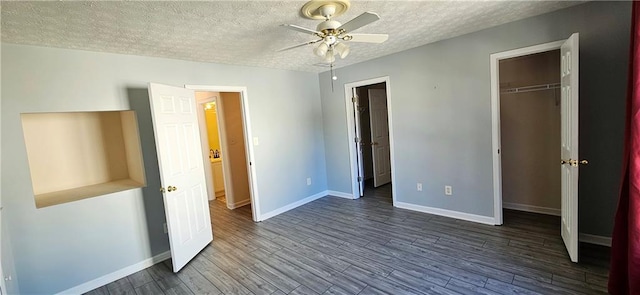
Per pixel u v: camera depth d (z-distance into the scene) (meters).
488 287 2.27
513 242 2.96
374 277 2.55
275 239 3.55
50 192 3.00
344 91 4.76
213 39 2.72
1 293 2.04
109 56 2.86
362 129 6.14
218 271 2.87
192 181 3.29
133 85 3.03
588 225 2.80
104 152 3.38
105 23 2.15
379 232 3.50
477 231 3.29
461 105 3.48
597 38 2.58
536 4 2.52
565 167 2.64
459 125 3.53
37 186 2.95
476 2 2.35
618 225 1.95
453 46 3.44
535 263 2.55
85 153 3.25
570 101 2.35
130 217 2.98
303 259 2.98
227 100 4.88
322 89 5.09
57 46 2.54
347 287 2.44
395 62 4.01
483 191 3.46
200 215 3.39
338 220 4.02
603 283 2.21
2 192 2.31
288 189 4.66
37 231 2.46
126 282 2.80
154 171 3.14
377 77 4.24
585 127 2.71
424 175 3.96
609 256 2.55
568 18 2.69
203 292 2.53
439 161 3.77
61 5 1.81
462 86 3.43
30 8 1.81
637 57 1.62
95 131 3.32
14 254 2.35
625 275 1.94
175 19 2.18
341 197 5.11
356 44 3.38
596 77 2.62
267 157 4.36
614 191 2.65
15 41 2.33
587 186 2.77
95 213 2.76
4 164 2.32
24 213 2.40
